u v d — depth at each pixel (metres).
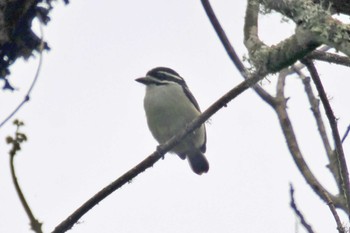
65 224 6.66
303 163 7.52
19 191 2.95
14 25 5.86
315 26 5.03
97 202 6.93
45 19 5.93
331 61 7.16
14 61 5.92
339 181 6.93
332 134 6.89
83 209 6.77
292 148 7.71
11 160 2.98
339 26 4.91
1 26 5.83
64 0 6.01
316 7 5.14
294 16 5.34
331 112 6.89
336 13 5.44
